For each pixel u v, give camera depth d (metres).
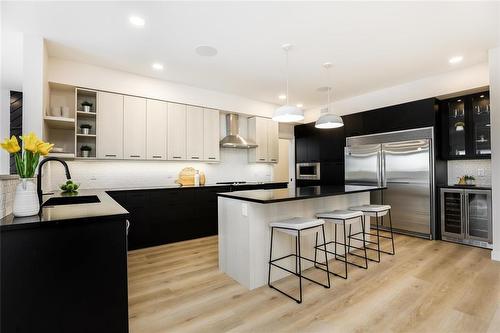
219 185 4.55
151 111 4.11
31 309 1.22
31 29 2.67
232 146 5.29
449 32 2.80
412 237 4.09
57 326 1.27
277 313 1.97
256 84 4.50
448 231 3.91
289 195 2.52
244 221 2.47
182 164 4.71
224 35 2.84
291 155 6.69
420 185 4.03
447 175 4.34
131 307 2.07
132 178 4.17
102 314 1.38
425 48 3.19
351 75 4.09
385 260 3.07
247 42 3.00
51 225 1.26
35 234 1.23
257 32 2.78
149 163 4.35
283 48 3.15
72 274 1.31
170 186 4.34
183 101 4.45
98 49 3.14
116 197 3.52
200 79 4.23
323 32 2.79
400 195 4.26
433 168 3.91
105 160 3.86
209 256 3.34
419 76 4.16
